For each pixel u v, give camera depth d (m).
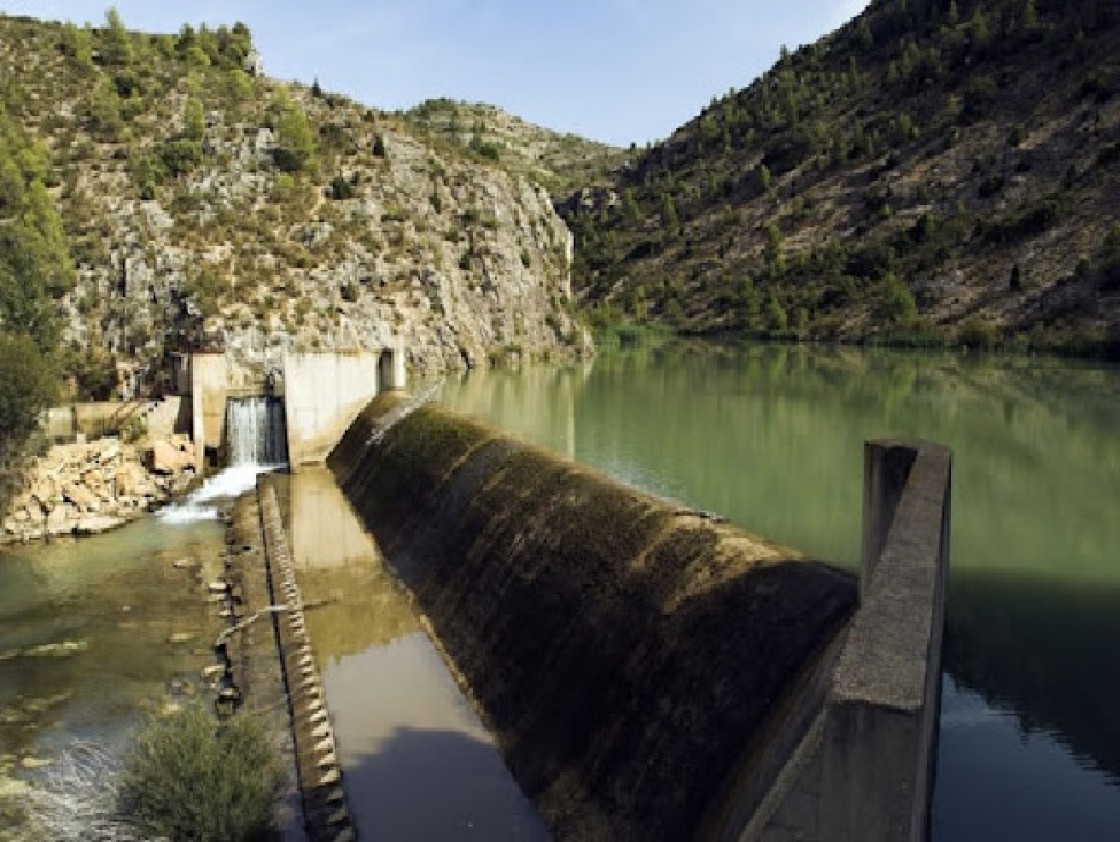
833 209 162.12
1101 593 28.58
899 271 129.38
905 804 7.30
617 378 91.12
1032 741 20.20
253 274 86.31
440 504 34.62
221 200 94.00
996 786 18.58
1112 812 17.64
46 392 43.34
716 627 17.53
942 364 90.94
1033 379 77.19
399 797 20.09
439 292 103.19
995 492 40.38
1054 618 26.69
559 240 142.75
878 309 122.75
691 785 15.75
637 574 20.88
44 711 25.36
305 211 98.94
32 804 20.77
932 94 175.12
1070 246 108.25
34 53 110.19
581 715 19.84
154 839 18.30
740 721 15.62
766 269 152.38
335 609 31.34
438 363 98.75
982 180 137.38
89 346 75.06
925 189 146.88
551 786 19.39
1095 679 23.00
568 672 21.17
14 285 57.72
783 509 38.00
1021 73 157.75
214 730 20.89
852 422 58.69
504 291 117.94
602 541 22.92
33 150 87.00
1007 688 22.48
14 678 27.38
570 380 89.75
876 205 151.75
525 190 137.12
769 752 13.25
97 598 34.06
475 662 25.48
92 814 20.16
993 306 107.12
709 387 80.31
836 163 176.38
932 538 11.61
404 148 121.38
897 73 191.88
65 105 101.06
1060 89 145.25
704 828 14.70
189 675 27.53
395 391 56.00
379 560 36.47
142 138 99.44
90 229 82.25
